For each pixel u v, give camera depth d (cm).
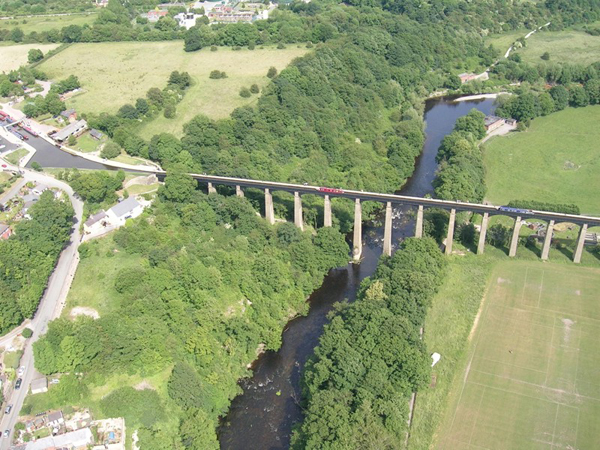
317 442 19450
